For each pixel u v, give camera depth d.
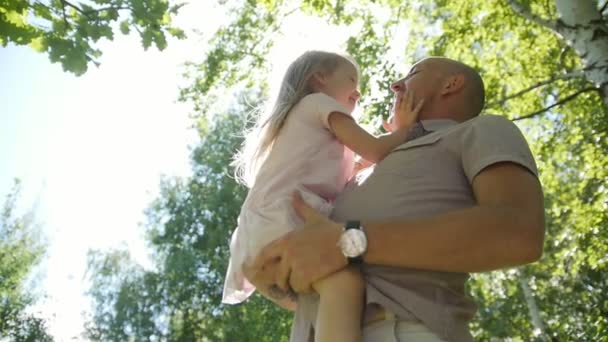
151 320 21.42
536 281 18.20
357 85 2.61
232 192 20.52
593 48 6.73
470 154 1.87
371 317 1.77
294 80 2.47
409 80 2.29
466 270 1.70
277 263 1.98
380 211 1.90
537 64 9.61
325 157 2.24
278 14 10.47
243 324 17.59
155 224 22.83
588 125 9.65
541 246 1.67
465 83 2.22
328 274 1.81
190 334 20.84
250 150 2.41
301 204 2.00
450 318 1.71
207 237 20.59
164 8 4.44
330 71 2.51
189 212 21.08
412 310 1.71
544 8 9.52
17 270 27.81
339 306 1.76
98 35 4.35
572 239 9.47
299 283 1.86
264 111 2.58
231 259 2.27
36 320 26.95
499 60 9.68
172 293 20.89
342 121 2.22
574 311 17.06
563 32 7.04
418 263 1.72
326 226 1.87
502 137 1.84
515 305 18.31
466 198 1.88
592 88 7.50
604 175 8.95
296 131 2.27
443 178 1.90
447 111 2.20
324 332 1.75
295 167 2.19
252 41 10.66
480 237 1.66
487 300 17.06
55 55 4.32
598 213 8.80
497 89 9.48
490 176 1.78
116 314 22.02
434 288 1.76
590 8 6.92
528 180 1.77
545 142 9.59
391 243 1.74
